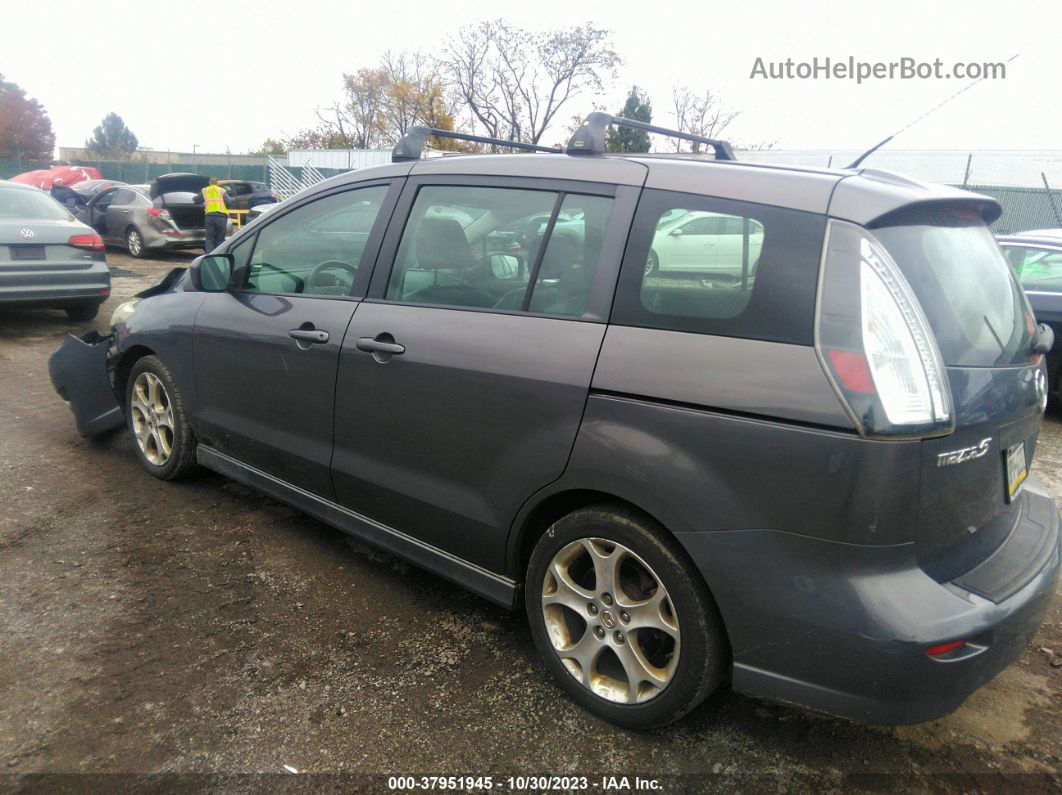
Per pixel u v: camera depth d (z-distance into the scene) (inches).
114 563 134.3
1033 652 116.8
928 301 81.1
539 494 97.5
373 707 99.5
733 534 81.4
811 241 81.4
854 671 77.6
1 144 2615.7
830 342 77.2
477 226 110.3
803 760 92.2
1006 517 93.8
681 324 87.3
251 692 101.4
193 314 151.3
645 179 95.9
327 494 130.7
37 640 110.7
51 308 333.1
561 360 94.3
